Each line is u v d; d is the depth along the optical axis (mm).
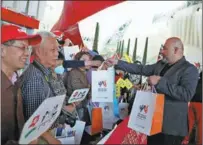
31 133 1177
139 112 1541
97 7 3586
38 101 1551
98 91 1919
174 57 2127
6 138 1390
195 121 3123
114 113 2049
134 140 1458
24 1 5344
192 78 2020
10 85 1440
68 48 2816
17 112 1452
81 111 2141
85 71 2535
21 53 1535
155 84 1986
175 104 2035
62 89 1891
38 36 1635
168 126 2033
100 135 1925
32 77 1574
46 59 1722
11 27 1546
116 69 2521
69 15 3680
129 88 2404
